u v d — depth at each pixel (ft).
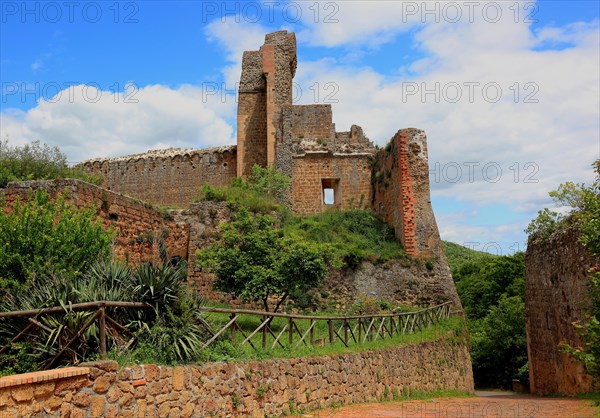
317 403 47.39
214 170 139.95
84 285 38.50
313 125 121.49
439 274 93.20
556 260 72.79
